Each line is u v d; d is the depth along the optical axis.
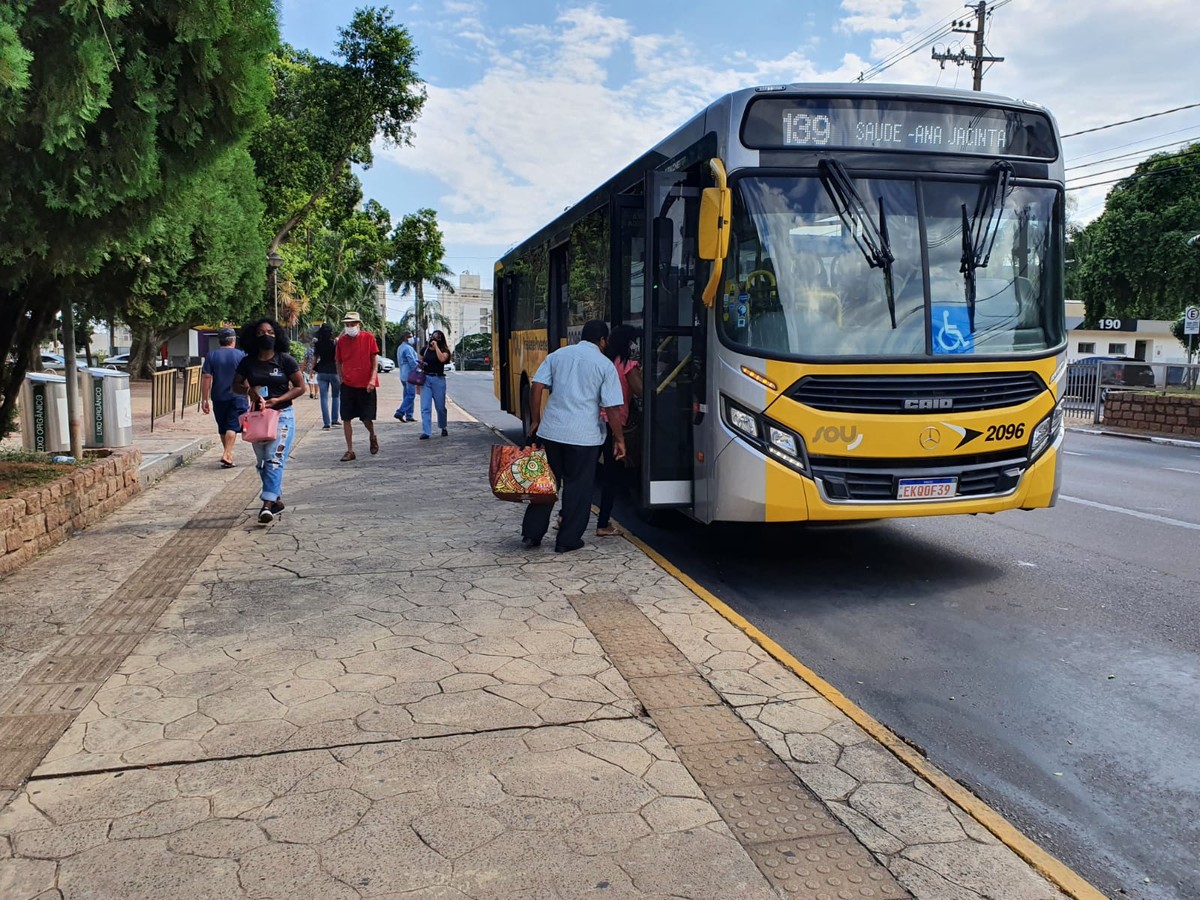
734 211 6.14
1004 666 5.00
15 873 2.91
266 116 7.11
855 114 6.23
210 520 8.32
